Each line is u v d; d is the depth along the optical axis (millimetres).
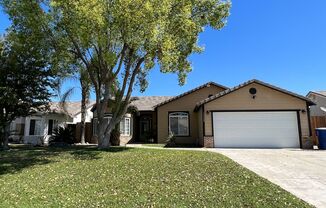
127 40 15117
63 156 13789
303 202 6309
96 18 13516
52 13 15766
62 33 16109
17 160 12883
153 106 27438
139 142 28125
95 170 10398
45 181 8922
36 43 16359
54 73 17672
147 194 7172
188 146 22547
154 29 14289
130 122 27984
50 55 16984
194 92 26172
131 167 10812
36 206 6449
